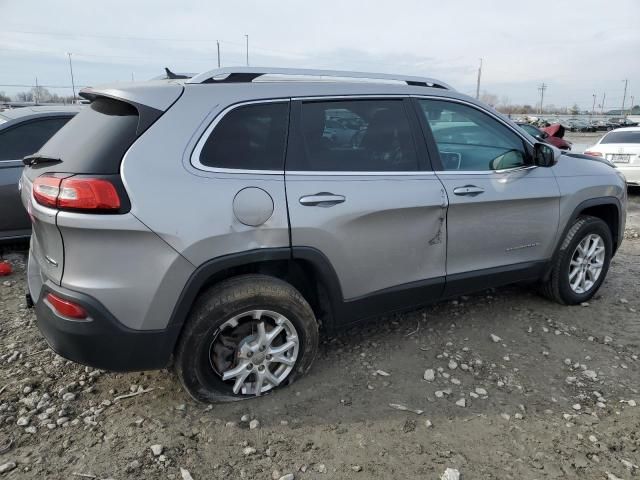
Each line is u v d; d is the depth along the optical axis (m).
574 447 2.59
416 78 3.47
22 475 2.36
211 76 2.79
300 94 2.92
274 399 2.94
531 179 3.75
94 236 2.37
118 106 2.70
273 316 2.82
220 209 2.56
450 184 3.33
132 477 2.35
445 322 3.95
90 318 2.42
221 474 2.39
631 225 7.64
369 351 3.51
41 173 2.62
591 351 3.56
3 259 5.31
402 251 3.20
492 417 2.82
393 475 2.39
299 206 2.76
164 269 2.47
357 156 3.05
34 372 3.18
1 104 17.20
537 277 4.03
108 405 2.87
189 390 2.73
